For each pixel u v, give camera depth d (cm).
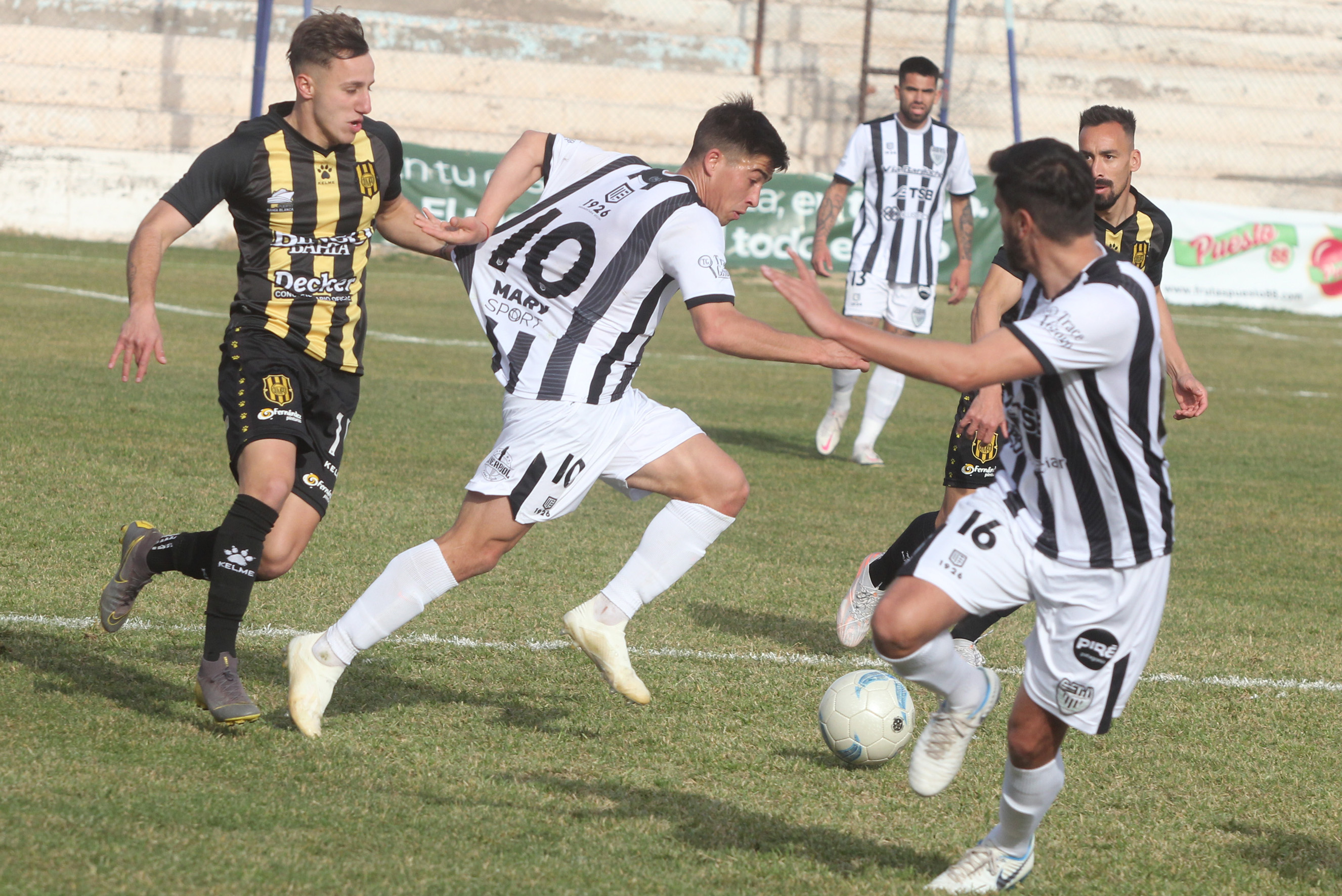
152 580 1423
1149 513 808
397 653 1290
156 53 6531
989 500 847
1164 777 1096
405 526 1775
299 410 1095
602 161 1097
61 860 774
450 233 1081
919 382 3859
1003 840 860
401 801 929
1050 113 7206
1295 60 7644
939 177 2584
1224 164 7144
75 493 1788
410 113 6575
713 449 1112
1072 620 819
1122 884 889
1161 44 7556
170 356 3067
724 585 1639
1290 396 3769
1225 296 5956
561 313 1067
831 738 1075
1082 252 811
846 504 2172
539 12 7131
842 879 859
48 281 4266
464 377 3173
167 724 1041
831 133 6888
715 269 1016
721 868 862
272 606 1386
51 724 1011
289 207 1087
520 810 934
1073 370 778
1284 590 1784
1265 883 903
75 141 6162
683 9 7300
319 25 1060
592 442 1069
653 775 1030
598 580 1609
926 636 830
